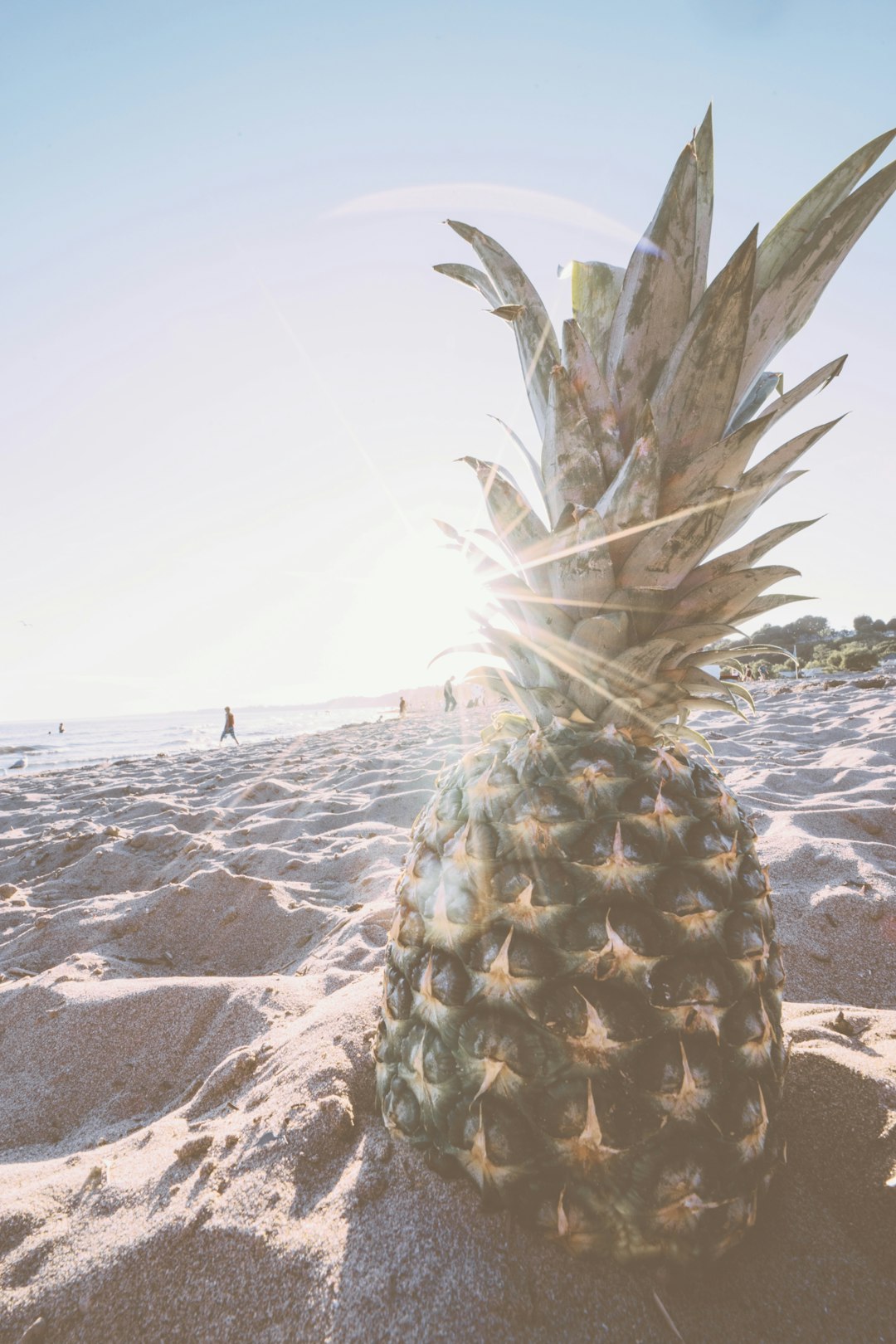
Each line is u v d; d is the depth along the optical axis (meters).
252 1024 2.73
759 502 1.77
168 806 8.12
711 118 1.67
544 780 1.51
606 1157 1.31
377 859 5.13
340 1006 2.50
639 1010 1.34
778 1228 1.50
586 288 2.02
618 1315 1.30
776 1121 1.56
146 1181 1.76
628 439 1.70
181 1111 2.26
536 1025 1.35
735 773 6.49
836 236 1.63
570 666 1.64
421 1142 1.59
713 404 1.58
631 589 1.57
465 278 2.01
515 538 1.68
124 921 4.11
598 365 1.82
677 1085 1.31
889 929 3.08
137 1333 1.36
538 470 1.83
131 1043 2.75
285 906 4.23
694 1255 1.34
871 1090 1.75
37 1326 1.37
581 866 1.41
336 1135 1.79
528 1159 1.35
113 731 53.47
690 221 1.64
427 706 38.03
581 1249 1.36
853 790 5.36
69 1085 2.58
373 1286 1.36
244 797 8.48
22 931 4.30
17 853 6.52
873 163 1.64
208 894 4.30
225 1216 1.56
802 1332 1.27
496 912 1.43
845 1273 1.39
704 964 1.39
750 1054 1.41
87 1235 1.59
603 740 1.59
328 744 16.83
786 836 4.30
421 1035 1.55
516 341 1.89
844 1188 1.58
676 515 1.51
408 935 1.62
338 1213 1.54
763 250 1.74
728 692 1.72
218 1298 1.39
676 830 1.46
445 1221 1.47
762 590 1.60
